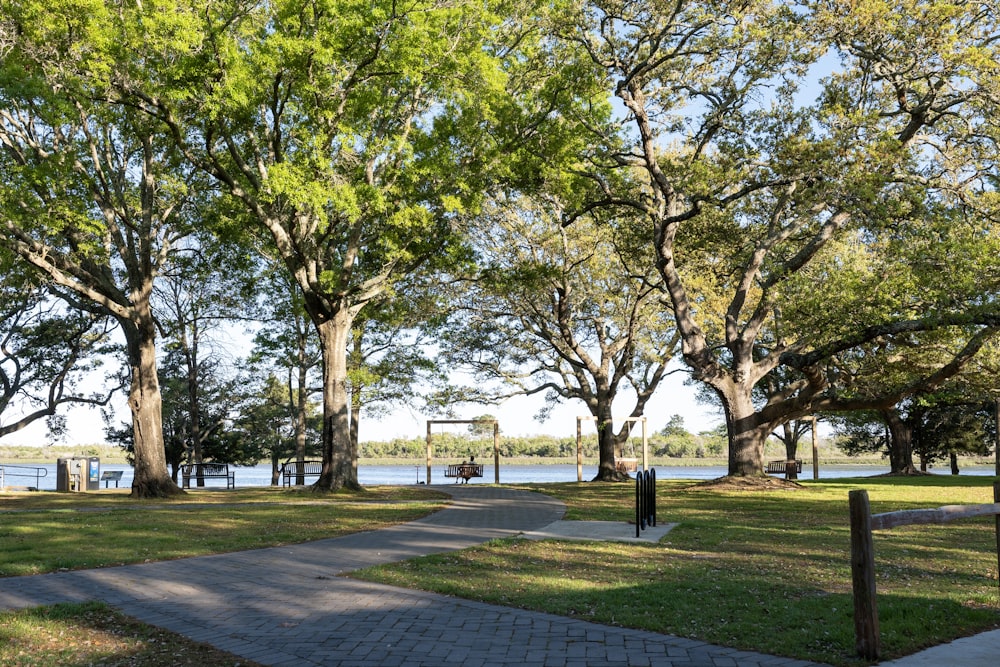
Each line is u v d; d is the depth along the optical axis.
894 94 22.53
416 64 19.45
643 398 38.69
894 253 20.03
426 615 7.16
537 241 31.97
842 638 6.01
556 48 23.53
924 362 23.45
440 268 25.47
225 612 7.47
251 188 22.94
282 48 18.64
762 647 5.86
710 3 21.12
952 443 45.12
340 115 20.52
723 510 17.81
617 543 11.88
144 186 24.23
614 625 6.68
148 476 24.11
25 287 31.23
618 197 26.53
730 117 22.84
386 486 28.92
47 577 9.55
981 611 6.88
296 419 42.75
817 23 20.42
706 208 24.95
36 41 17.70
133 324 24.84
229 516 16.95
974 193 20.70
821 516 16.31
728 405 26.88
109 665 5.77
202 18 17.98
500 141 23.42
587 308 36.12
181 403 40.75
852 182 19.14
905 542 11.88
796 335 28.91
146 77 18.28
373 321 33.50
